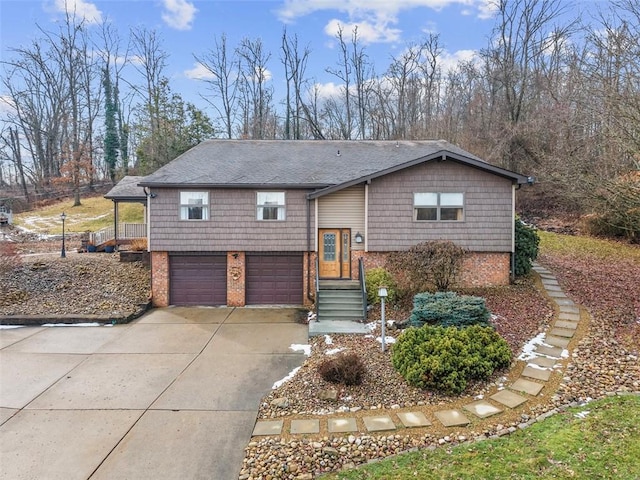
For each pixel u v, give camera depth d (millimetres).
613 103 10570
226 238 14820
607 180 10836
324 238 14953
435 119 32781
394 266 13336
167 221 14727
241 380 8656
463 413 6758
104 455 5965
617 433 5605
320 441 6152
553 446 5477
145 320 13250
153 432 6582
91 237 21828
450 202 13875
